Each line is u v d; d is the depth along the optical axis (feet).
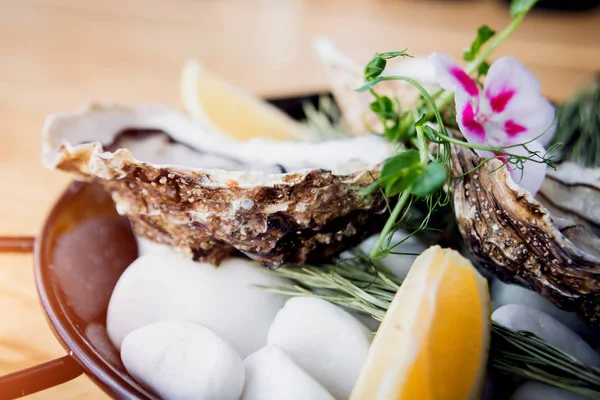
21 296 0.72
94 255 0.73
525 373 0.57
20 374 0.55
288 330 0.60
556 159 0.74
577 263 0.57
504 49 1.48
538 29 1.65
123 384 0.55
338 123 1.04
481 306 0.54
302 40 1.51
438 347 0.52
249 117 0.97
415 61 0.91
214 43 1.46
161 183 0.61
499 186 0.59
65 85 1.17
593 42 1.58
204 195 0.61
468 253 0.72
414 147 0.69
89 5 1.57
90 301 0.68
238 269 0.66
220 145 0.75
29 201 0.90
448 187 0.60
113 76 1.23
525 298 0.67
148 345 0.58
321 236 0.65
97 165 0.60
